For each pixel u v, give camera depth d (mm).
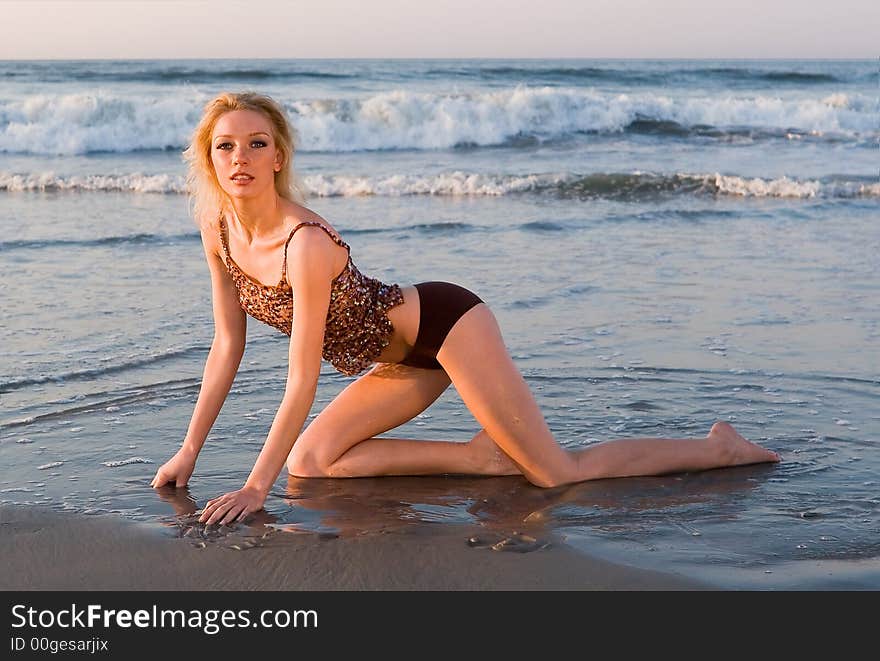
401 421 5625
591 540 4668
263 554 4457
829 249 13062
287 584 4207
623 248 12977
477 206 16734
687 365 7770
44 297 9602
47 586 4164
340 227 14273
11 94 33406
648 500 5238
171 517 4871
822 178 19281
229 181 4746
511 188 18484
